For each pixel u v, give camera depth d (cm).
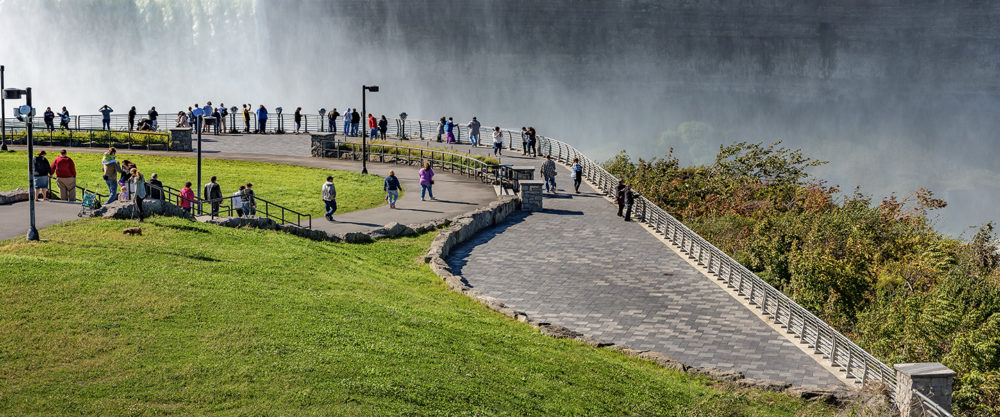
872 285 2803
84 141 4712
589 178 4241
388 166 4419
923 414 1633
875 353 2248
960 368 2062
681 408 1675
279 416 1316
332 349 1587
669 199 3972
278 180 3872
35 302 1634
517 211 3509
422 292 2295
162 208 2491
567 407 1571
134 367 1421
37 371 1380
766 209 3653
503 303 2317
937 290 2461
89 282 1777
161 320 1622
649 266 2773
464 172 4175
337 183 3834
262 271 2102
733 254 3109
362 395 1413
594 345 2038
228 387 1384
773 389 1827
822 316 2589
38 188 2706
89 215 2430
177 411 1303
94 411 1279
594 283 2588
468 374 1595
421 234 2936
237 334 1590
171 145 4734
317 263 2305
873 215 3416
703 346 2114
